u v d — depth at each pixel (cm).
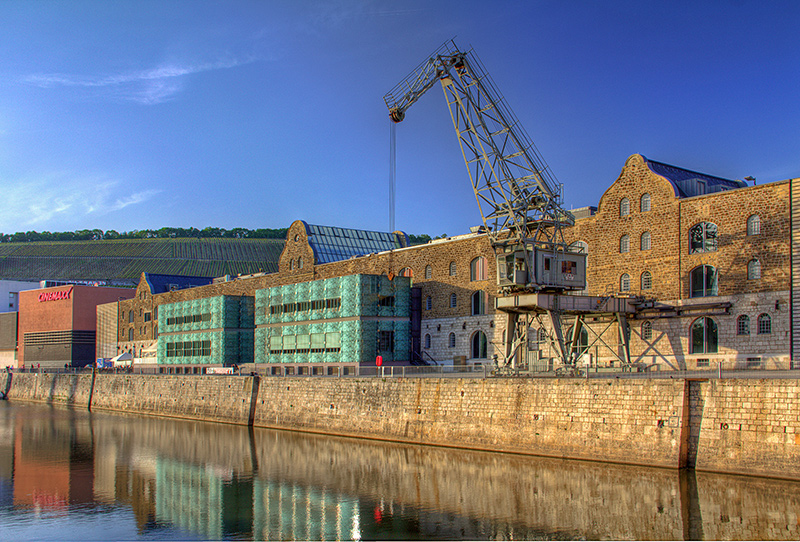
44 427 7481
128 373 9956
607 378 4141
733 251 5012
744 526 2942
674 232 5369
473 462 4394
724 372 4391
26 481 4575
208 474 4591
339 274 8550
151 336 11862
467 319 6956
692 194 5578
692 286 5253
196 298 10938
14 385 12381
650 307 5400
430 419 5128
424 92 6125
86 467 5025
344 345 7462
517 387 4594
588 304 5309
